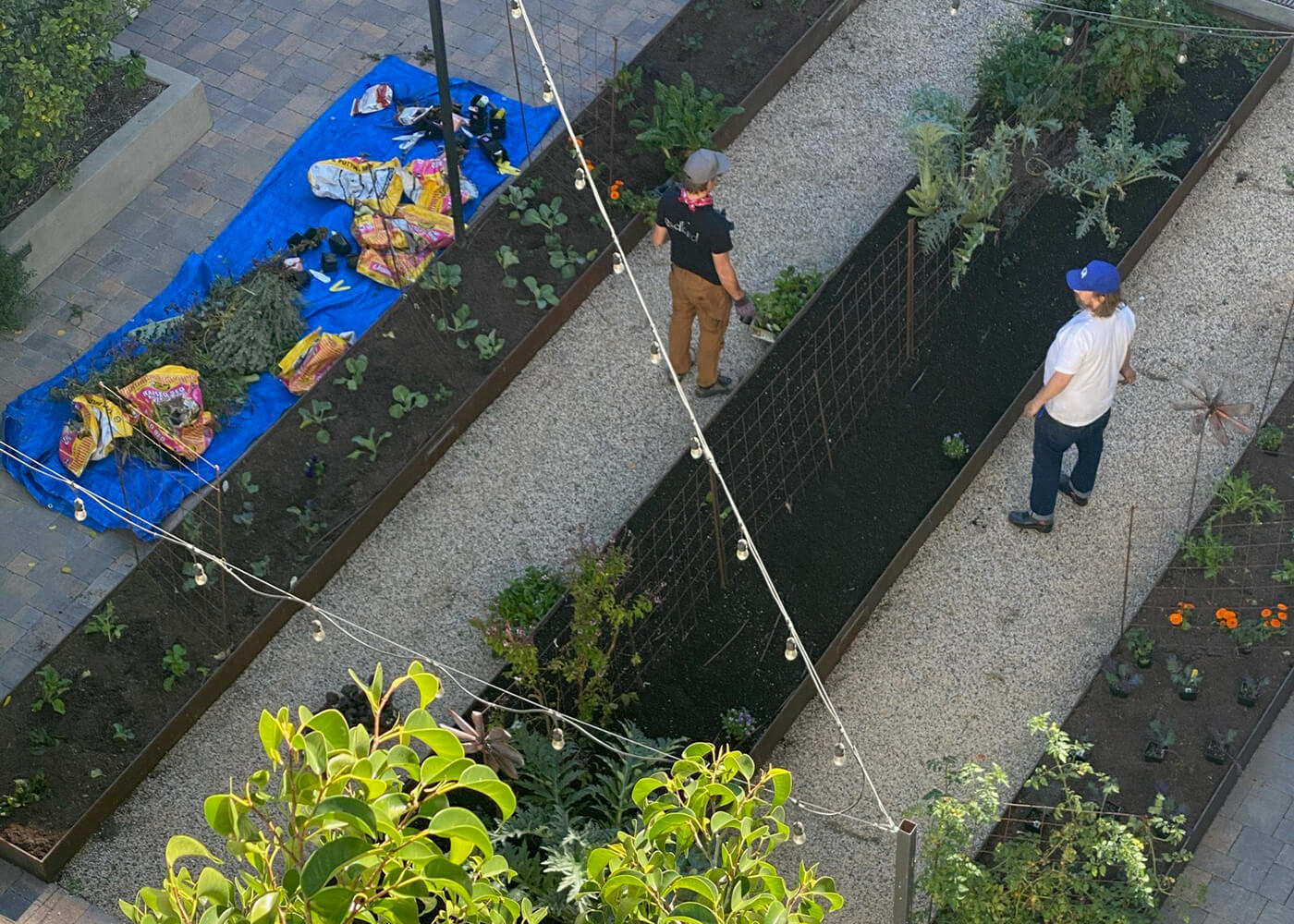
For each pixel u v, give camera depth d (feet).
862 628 36.09
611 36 47.96
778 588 35.99
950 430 38.58
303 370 39.93
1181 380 40.11
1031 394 39.19
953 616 36.24
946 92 44.47
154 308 41.88
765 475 37.68
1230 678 34.45
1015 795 33.24
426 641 35.99
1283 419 39.11
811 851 32.89
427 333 40.40
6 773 33.42
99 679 34.81
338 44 48.01
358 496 37.70
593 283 41.81
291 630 36.24
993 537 37.50
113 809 33.35
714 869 16.55
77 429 38.70
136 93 44.65
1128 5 44.09
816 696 34.99
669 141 43.01
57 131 40.47
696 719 34.09
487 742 30.27
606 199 42.83
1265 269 42.29
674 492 37.45
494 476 38.73
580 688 33.14
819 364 39.55
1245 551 36.63
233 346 40.22
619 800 31.01
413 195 43.29
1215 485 37.52
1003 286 41.16
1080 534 37.47
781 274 41.24
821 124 45.37
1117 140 42.37
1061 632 35.88
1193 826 32.22
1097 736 33.81
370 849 12.77
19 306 41.09
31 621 36.50
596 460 38.88
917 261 41.55
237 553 36.81
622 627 35.12
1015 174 43.14
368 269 41.91
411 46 47.83
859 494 37.45
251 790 13.28
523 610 35.58
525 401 40.01
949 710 34.81
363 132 45.62
